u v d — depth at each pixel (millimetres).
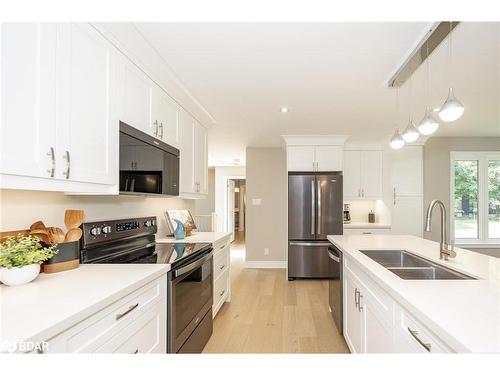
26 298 1090
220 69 2332
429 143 5102
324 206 4648
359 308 2021
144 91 2082
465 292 1230
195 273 2250
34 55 1140
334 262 2906
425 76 2494
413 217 4941
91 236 1829
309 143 4777
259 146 5660
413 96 2943
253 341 2658
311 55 2105
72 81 1353
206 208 9391
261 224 5762
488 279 1442
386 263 2424
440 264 1846
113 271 1519
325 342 2633
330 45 1969
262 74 2424
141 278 1384
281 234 5738
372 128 4215
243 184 12227
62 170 1282
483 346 773
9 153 1039
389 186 4980
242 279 4824
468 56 2152
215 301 3012
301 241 4676
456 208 5125
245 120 3797
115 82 1707
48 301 1059
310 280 4746
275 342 2639
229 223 8758
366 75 2445
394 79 2467
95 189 1553
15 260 1243
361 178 5211
